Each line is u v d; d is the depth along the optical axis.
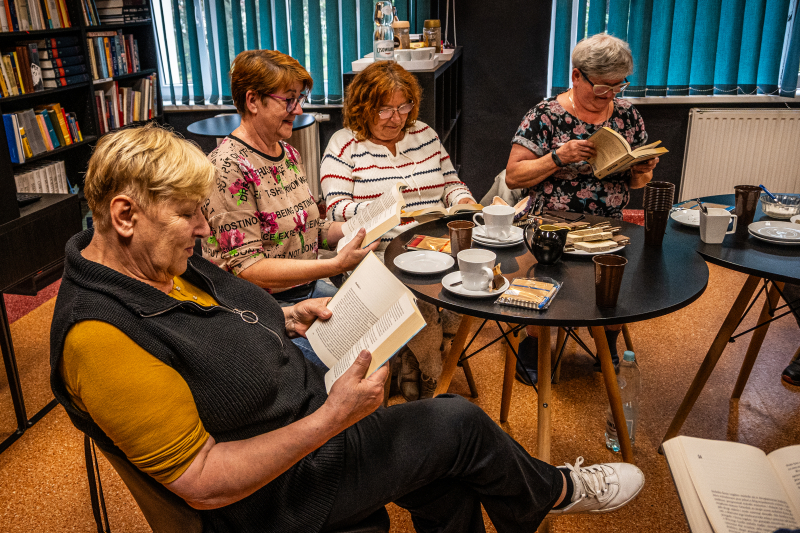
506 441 1.32
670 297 1.47
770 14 4.00
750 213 1.98
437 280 1.64
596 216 2.13
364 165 2.29
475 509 1.37
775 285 2.04
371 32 4.36
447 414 1.27
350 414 1.04
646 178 2.38
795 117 4.02
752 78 4.10
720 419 2.23
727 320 1.93
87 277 0.99
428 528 1.38
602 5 4.03
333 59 4.43
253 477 1.01
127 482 1.01
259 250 1.79
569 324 1.37
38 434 2.25
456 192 2.43
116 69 4.32
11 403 2.44
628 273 1.63
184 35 4.57
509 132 4.56
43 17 3.67
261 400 1.09
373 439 1.22
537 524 1.42
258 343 1.15
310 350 1.67
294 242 1.93
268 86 1.75
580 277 1.63
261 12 4.39
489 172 4.71
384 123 2.22
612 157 2.02
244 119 1.85
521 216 2.08
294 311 1.45
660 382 2.49
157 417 0.94
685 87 4.15
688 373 2.55
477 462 1.28
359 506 1.18
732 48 4.04
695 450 1.02
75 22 3.90
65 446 2.19
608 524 1.75
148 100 4.62
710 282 3.46
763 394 2.38
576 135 2.36
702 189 4.34
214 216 1.74
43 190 3.74
